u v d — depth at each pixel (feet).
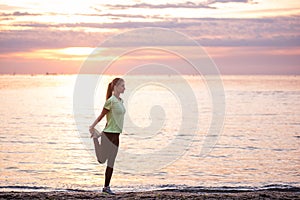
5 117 220.02
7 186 55.26
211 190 43.70
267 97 429.79
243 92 556.92
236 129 166.40
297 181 65.41
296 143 124.36
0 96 456.45
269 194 35.22
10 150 108.68
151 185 57.11
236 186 56.34
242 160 91.86
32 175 70.33
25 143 124.06
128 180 62.80
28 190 51.96
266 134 148.87
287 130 161.07
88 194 34.35
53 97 444.55
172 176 69.56
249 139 134.92
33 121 199.00
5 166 81.66
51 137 139.44
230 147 116.06
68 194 34.55
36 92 578.66
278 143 124.67
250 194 35.09
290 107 292.20
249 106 303.48
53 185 57.36
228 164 85.56
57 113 244.63
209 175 72.18
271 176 71.36
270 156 98.78
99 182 60.80
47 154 101.09
